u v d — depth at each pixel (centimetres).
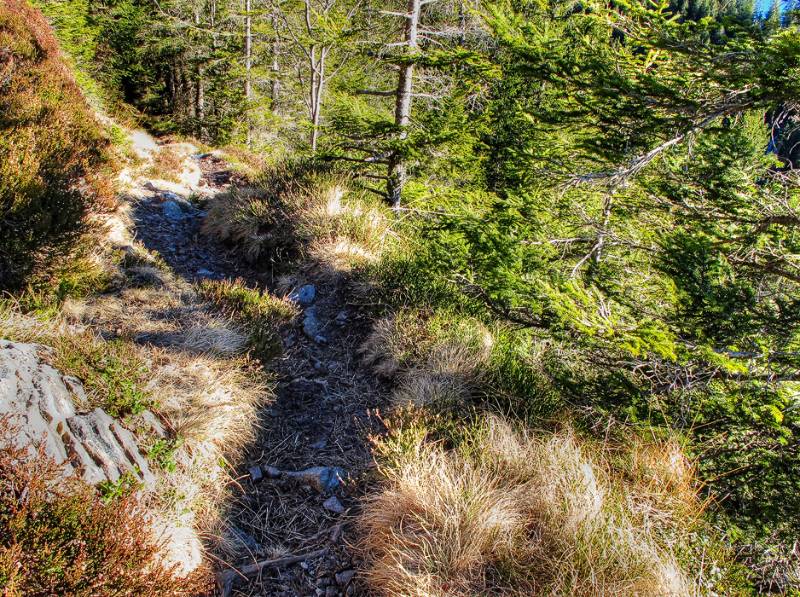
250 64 2067
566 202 640
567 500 345
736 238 460
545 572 309
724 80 411
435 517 344
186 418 409
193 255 814
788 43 346
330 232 781
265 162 1580
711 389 434
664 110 453
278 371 556
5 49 998
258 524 382
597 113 486
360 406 523
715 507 376
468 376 515
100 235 670
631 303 504
